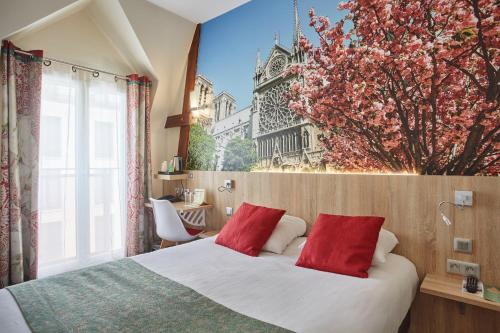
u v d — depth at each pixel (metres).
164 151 4.05
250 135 3.11
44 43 2.88
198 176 3.58
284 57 2.80
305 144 2.64
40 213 2.83
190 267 1.96
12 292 1.54
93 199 3.26
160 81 3.67
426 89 2.02
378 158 2.24
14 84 2.57
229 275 1.82
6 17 2.40
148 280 1.73
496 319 1.81
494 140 1.80
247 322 1.26
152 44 3.35
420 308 2.06
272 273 1.85
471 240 1.85
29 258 2.71
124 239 3.52
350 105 2.37
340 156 2.43
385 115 2.20
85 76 3.16
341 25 2.40
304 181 2.61
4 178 2.52
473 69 1.86
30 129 2.72
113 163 3.43
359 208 2.29
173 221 3.01
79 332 1.19
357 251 1.86
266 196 2.88
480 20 1.83
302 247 2.25
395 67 2.14
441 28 1.96
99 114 3.29
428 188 2.00
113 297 1.50
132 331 1.20
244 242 2.29
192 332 1.19
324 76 2.51
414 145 2.08
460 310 1.91
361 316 1.32
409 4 2.07
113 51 3.46
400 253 2.12
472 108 1.87
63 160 2.98
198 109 3.66
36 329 1.20
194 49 3.71
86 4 3.06
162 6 3.22
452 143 1.94
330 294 1.53
